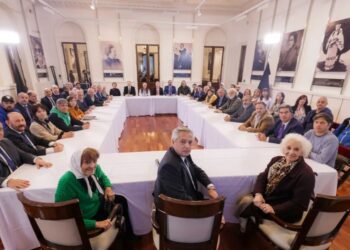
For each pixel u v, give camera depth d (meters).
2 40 3.22
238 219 1.59
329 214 1.03
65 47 6.96
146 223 1.55
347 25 3.51
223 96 4.53
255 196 1.36
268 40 4.97
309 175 1.23
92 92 4.57
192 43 7.36
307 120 3.16
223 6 6.70
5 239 1.37
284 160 1.38
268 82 5.68
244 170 1.57
